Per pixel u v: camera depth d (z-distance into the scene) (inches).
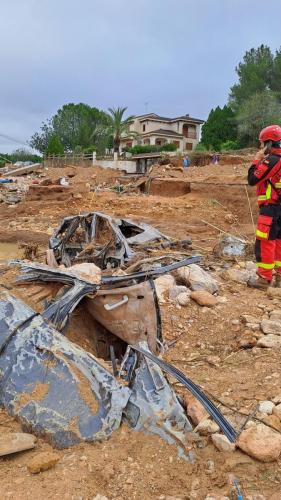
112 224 285.0
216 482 121.3
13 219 781.3
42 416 134.0
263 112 1592.0
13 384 141.6
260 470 126.8
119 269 198.4
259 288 304.7
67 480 117.5
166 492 117.8
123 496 115.3
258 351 211.8
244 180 802.2
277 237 295.9
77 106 3302.2
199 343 224.1
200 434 139.5
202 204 744.3
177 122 2672.2
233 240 411.2
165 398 137.2
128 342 177.0
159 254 329.4
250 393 171.6
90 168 1435.8
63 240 321.4
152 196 896.9
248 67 1948.8
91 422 132.4
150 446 129.2
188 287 289.7
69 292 164.1
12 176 1691.7
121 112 2025.1
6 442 127.0
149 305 177.9
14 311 157.4
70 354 144.6
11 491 114.0
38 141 3319.4
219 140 1902.1
